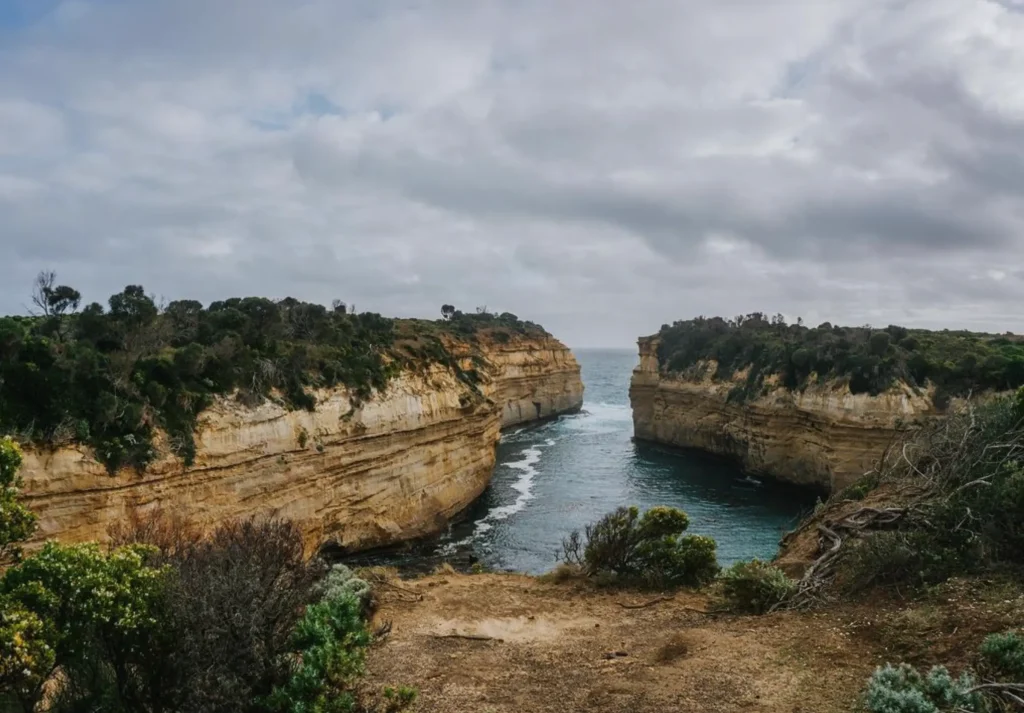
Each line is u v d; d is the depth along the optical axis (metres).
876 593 11.91
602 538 17.53
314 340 35.88
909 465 17.89
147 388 23.08
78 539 19.58
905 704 7.30
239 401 26.36
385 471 33.91
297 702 6.79
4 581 6.76
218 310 32.78
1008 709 7.30
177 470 22.67
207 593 7.40
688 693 8.82
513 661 10.87
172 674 7.19
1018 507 11.91
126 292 30.48
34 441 19.14
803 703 8.22
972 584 10.84
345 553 31.22
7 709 7.24
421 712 8.72
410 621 13.48
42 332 24.09
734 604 13.52
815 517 19.83
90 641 7.00
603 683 9.48
